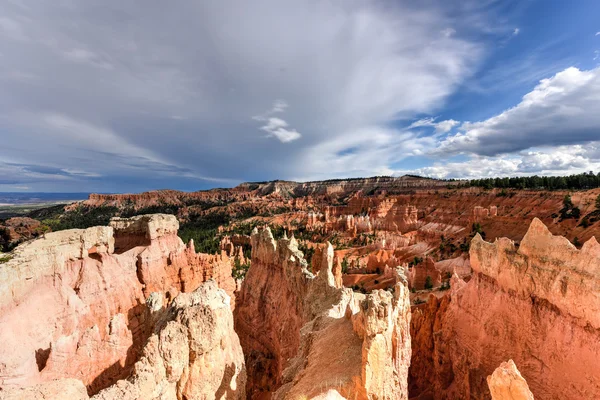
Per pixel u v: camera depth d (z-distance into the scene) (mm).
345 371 17328
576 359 22578
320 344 21984
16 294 30906
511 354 27750
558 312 24781
